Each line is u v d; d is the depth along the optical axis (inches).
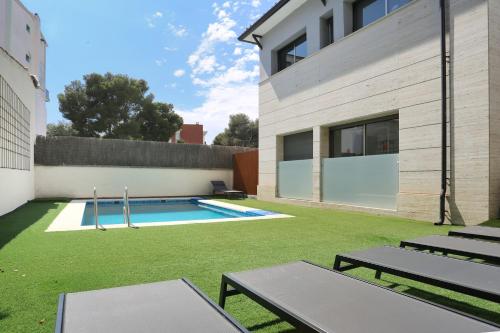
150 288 73.0
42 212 323.3
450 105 255.9
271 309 65.5
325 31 406.6
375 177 323.0
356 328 54.8
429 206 267.7
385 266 92.0
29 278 117.8
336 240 193.0
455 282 77.7
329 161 384.5
